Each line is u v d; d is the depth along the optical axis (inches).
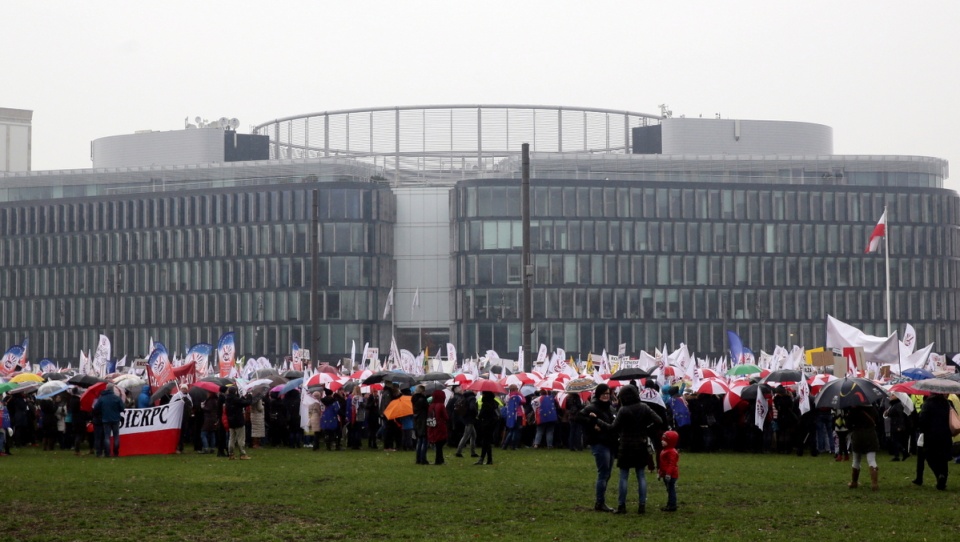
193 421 1973.4
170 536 1055.0
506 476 1551.4
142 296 7485.2
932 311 7529.5
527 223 2362.2
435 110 7721.5
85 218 7642.7
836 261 7440.9
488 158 7834.6
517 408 2036.2
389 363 3459.6
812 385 1926.7
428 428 1728.6
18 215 7775.6
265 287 7244.1
